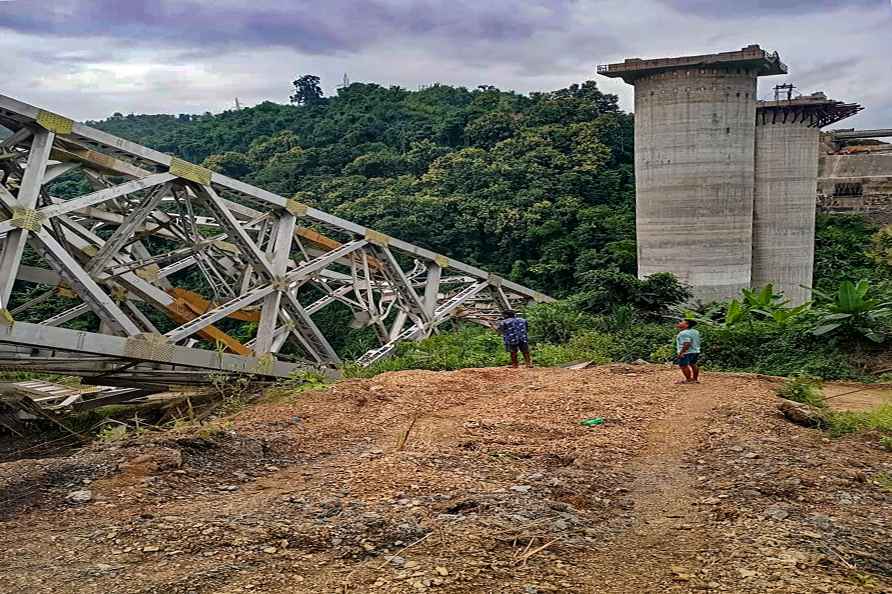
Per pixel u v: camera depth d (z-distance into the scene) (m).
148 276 21.08
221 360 17.53
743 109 33.19
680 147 33.00
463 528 6.44
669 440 10.18
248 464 8.75
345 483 7.88
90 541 6.15
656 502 7.61
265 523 6.54
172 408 18.11
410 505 7.09
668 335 23.58
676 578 5.47
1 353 14.78
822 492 7.43
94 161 17.91
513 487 7.77
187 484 7.85
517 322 17.77
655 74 33.12
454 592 5.18
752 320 23.14
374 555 5.93
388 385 13.83
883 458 8.84
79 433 16.83
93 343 15.02
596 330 24.58
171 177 17.80
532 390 13.87
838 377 18.09
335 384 14.41
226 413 14.11
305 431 10.31
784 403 11.55
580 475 8.39
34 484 7.50
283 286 19.98
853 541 6.10
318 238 25.44
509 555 5.92
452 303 27.59
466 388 14.09
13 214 14.68
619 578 5.53
